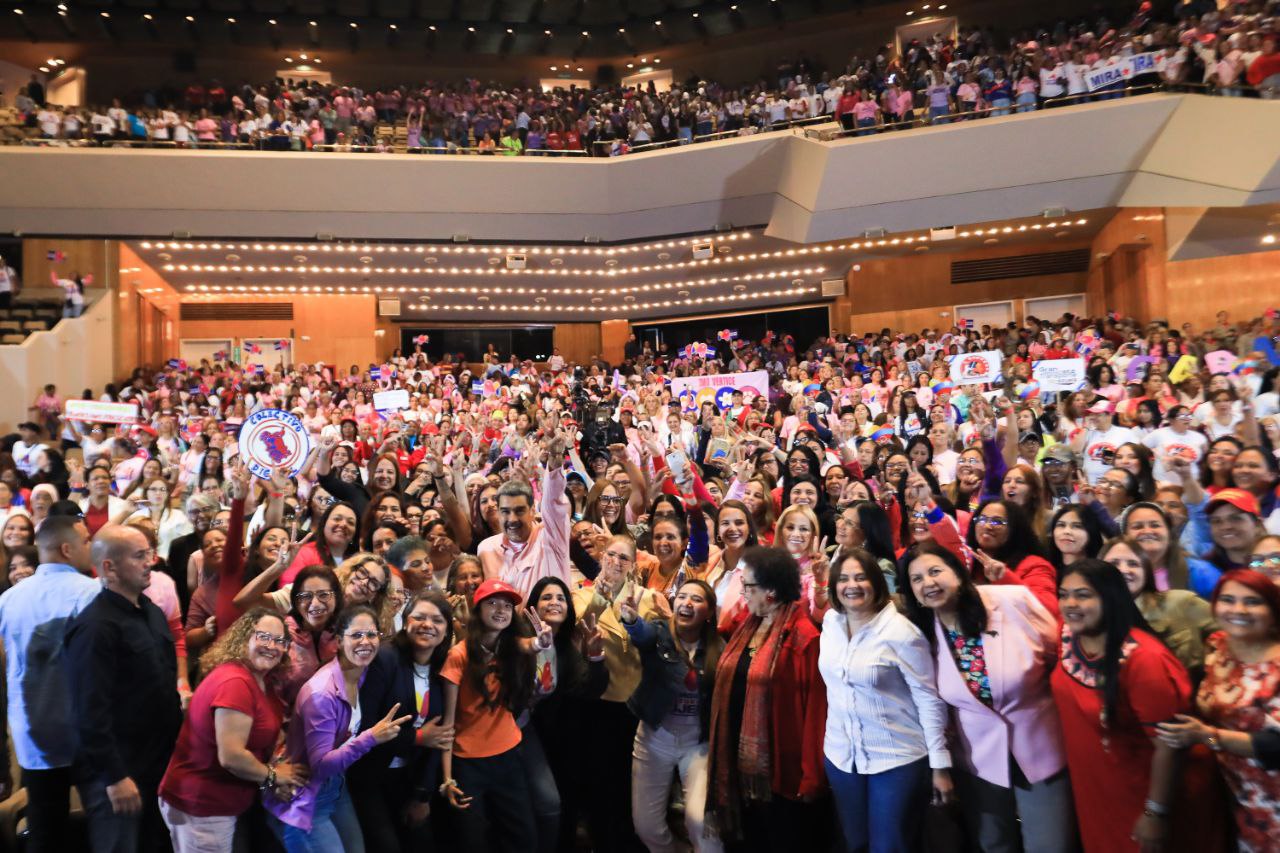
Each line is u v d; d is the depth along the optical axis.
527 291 22.19
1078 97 15.23
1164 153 14.90
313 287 21.73
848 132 16.22
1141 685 3.31
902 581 4.05
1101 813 3.47
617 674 4.70
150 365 20.30
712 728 4.19
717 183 17.88
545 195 18.33
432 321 24.16
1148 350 13.15
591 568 5.42
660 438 10.32
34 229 17.70
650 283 21.77
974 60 16.94
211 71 23.30
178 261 19.70
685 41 23.09
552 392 16.48
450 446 9.59
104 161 17.02
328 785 3.82
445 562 5.47
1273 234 14.96
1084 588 3.43
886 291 20.89
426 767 4.07
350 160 17.56
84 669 3.69
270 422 6.04
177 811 3.60
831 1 21.52
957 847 4.00
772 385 15.55
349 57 23.59
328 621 4.06
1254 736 3.11
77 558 4.40
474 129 18.62
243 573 4.90
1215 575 4.27
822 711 4.09
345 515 5.11
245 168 17.39
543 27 22.77
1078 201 16.02
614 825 4.74
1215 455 5.75
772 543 5.82
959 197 16.34
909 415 10.53
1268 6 14.41
